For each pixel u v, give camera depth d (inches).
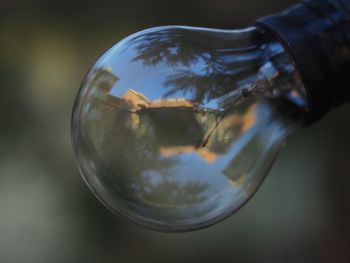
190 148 10.3
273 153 10.9
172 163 10.3
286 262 32.9
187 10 30.8
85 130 10.4
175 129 10.3
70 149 31.4
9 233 31.7
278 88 10.6
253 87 10.5
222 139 10.4
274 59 10.6
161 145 10.3
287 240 32.9
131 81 10.2
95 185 10.6
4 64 31.0
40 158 31.3
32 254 31.9
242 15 30.5
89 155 10.4
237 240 33.9
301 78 10.1
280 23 10.4
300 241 32.7
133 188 10.4
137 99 10.2
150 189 10.4
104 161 10.3
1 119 30.9
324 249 32.2
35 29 31.4
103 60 10.4
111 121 10.2
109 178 10.4
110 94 10.2
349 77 10.3
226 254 34.8
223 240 34.8
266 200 33.1
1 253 31.4
